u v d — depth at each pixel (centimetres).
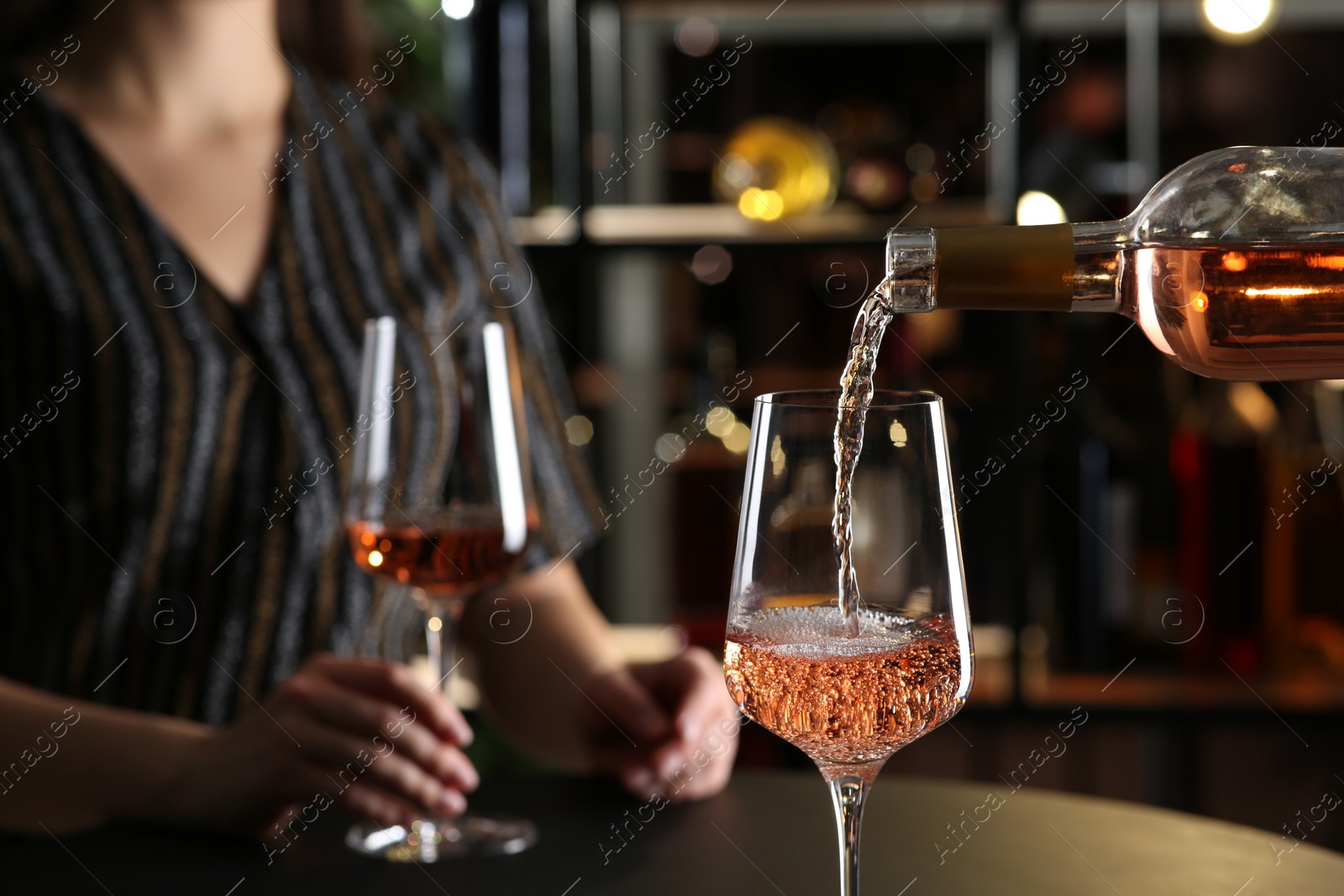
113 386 109
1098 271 63
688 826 86
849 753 63
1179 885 74
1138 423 209
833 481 62
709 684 99
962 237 63
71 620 109
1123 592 208
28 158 112
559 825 87
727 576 231
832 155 221
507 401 93
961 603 62
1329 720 199
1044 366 210
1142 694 204
